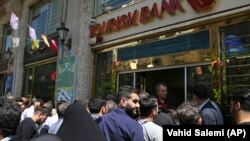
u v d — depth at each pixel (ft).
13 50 44.04
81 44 28.45
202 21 18.83
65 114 8.16
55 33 33.78
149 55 22.65
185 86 19.69
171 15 20.84
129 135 10.01
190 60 19.57
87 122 7.98
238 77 16.92
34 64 38.29
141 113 11.39
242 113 7.91
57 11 34.78
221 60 17.78
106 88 26.40
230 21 17.67
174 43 20.85
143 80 23.50
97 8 28.43
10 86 43.39
